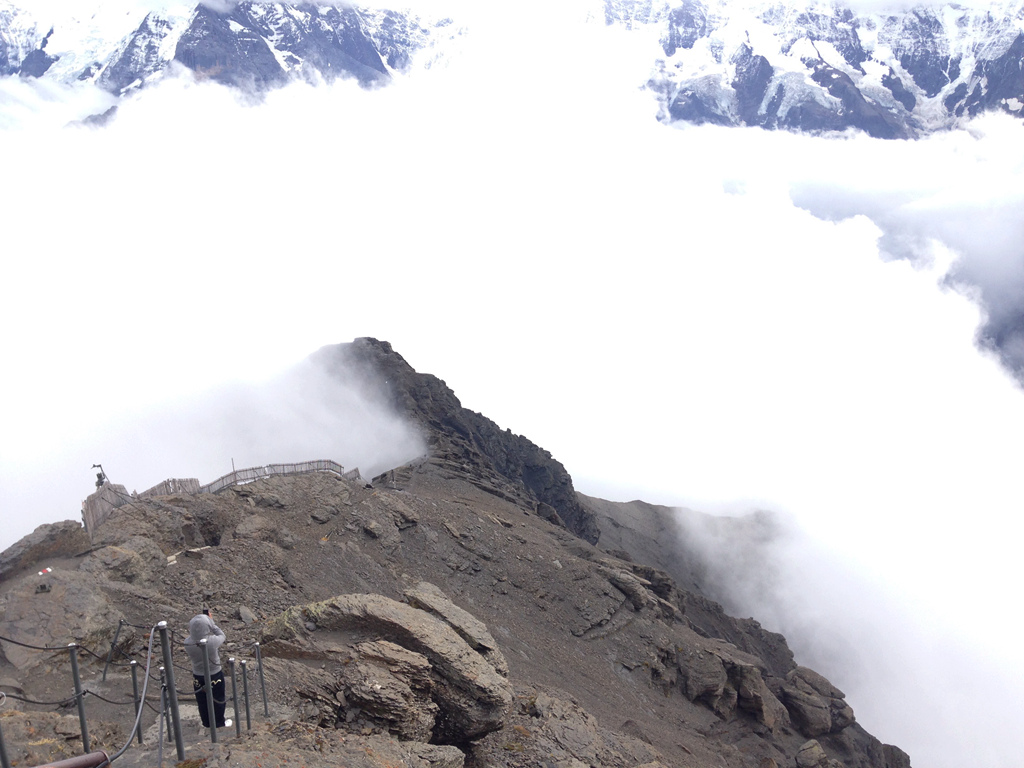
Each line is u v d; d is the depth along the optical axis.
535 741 24.98
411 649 21.62
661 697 48.12
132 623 22.02
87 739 13.52
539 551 54.88
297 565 38.75
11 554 24.09
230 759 13.96
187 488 40.78
